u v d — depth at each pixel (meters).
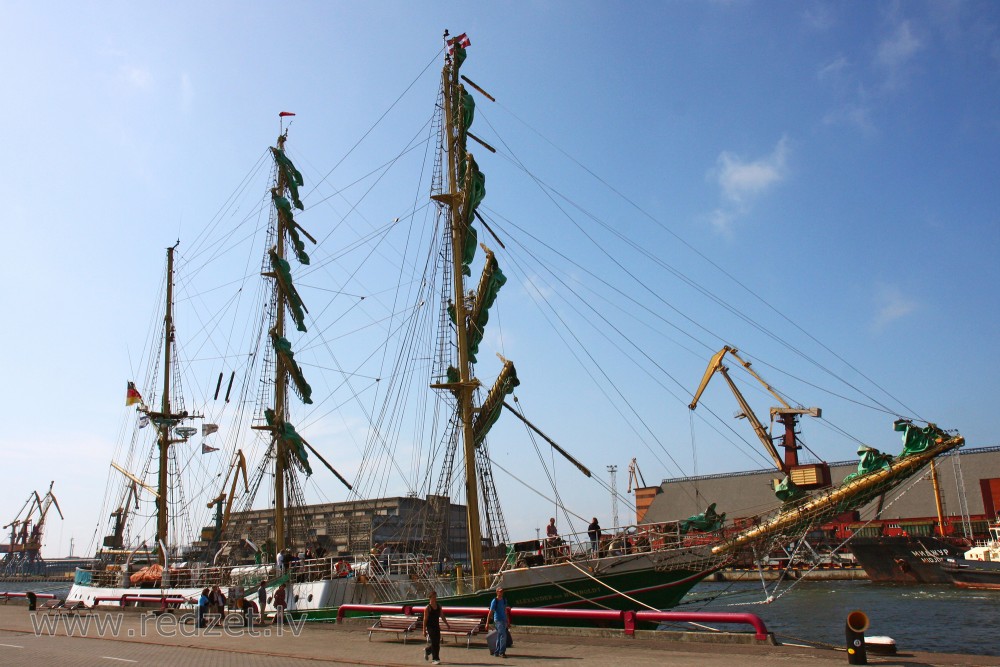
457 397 34.91
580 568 28.59
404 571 33.66
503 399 34.88
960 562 83.00
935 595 64.81
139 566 47.88
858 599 62.88
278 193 48.75
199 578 40.12
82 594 46.69
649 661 18.34
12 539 186.62
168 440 56.09
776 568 89.06
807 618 47.81
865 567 83.19
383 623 24.77
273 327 45.78
